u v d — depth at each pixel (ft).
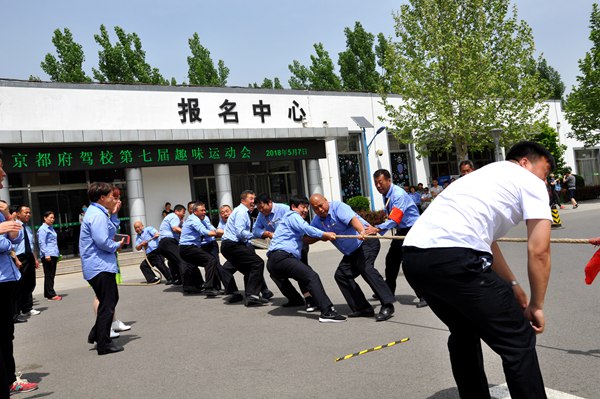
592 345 14.64
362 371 14.05
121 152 55.52
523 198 9.13
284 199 68.08
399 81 68.80
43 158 51.39
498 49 67.92
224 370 15.34
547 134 90.58
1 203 15.38
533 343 8.98
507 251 36.63
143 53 84.84
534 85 68.69
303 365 15.07
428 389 12.31
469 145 69.97
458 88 64.64
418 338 16.89
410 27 68.49
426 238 9.38
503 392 11.83
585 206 77.82
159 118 58.65
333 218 21.12
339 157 71.77
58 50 80.48
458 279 9.00
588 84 82.89
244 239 25.22
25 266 28.14
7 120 50.39
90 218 18.51
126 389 14.51
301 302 24.62
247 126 64.39
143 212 56.80
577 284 23.40
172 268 35.78
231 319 22.81
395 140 77.10
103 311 18.78
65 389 15.06
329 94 71.26
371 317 20.66
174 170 60.64
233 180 64.75
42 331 24.23
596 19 81.30
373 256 20.63
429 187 77.66
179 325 22.56
